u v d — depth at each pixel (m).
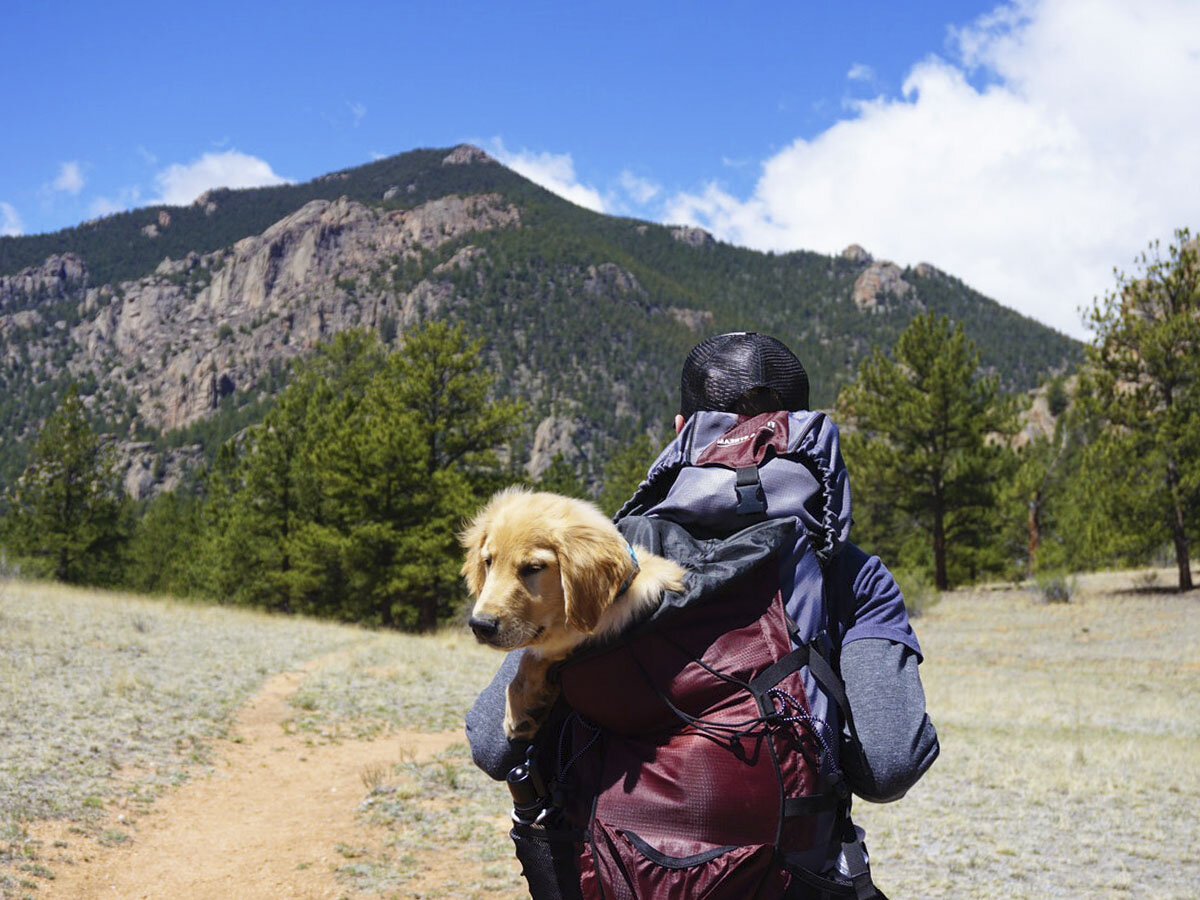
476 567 1.88
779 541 1.81
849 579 1.99
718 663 1.71
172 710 13.16
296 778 11.12
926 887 7.53
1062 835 9.17
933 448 41.91
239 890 7.71
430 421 34.81
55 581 45.06
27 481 47.84
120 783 9.96
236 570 40.53
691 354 2.36
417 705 15.41
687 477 2.02
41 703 12.36
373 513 33.53
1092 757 13.26
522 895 7.70
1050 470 52.50
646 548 1.92
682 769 1.67
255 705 14.47
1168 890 7.55
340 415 39.38
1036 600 38.00
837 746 1.76
